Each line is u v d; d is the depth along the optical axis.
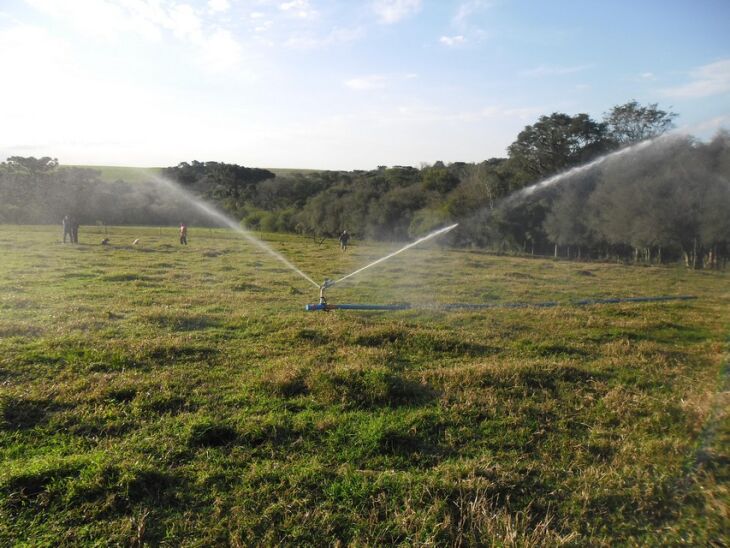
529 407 6.88
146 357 8.50
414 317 12.98
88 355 8.35
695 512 4.65
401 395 7.13
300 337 10.13
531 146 39.97
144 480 4.89
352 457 5.52
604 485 5.05
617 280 24.19
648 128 36.09
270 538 4.25
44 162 66.56
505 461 5.52
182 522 4.43
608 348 10.29
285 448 5.68
